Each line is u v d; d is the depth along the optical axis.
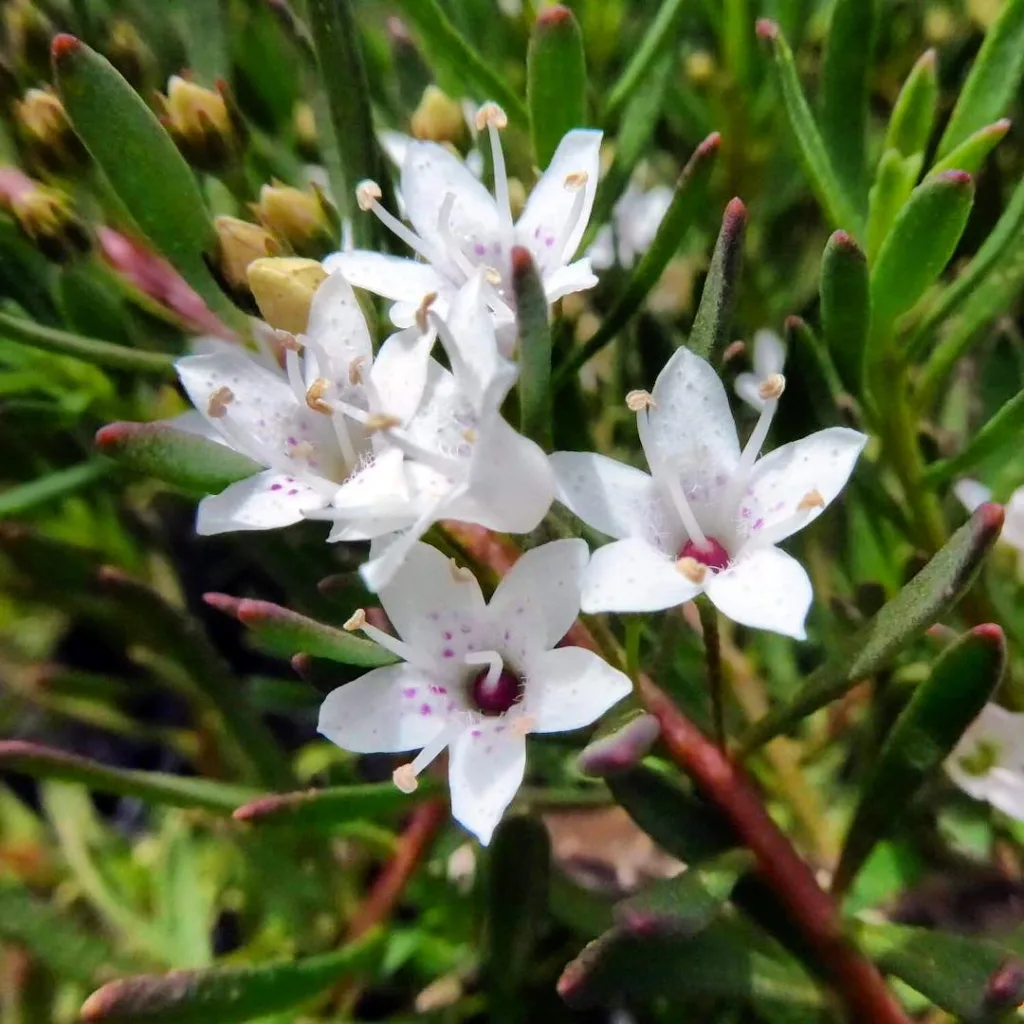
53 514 0.06
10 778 0.07
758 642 0.05
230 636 0.07
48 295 0.05
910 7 0.05
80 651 0.07
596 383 0.05
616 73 0.05
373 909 0.05
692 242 0.05
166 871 0.05
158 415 0.05
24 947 0.05
